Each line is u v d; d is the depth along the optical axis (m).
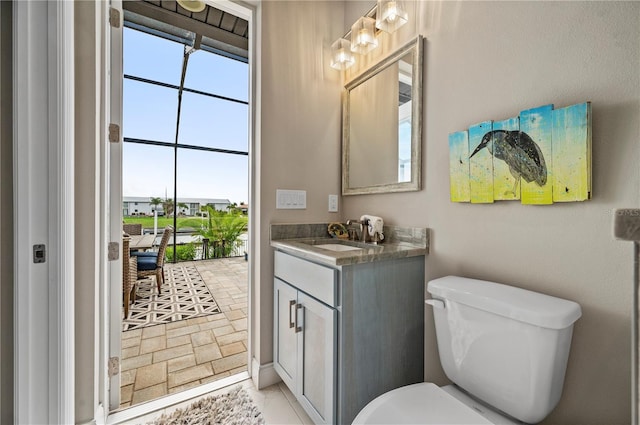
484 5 1.10
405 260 1.26
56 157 0.90
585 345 0.83
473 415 0.77
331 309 1.09
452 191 1.18
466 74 1.16
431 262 1.31
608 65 0.79
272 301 1.62
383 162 1.56
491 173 1.04
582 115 0.81
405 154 1.43
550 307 0.77
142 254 3.33
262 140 1.58
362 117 1.72
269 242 1.61
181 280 4.04
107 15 1.27
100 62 1.22
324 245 1.66
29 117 0.85
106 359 1.29
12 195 0.84
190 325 2.44
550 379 0.74
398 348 1.23
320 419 1.16
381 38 1.60
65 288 0.93
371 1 1.65
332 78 1.85
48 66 0.89
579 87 0.84
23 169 0.84
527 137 0.94
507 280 1.02
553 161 0.87
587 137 0.80
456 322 0.96
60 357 0.91
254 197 1.66
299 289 1.33
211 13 2.91
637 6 0.74
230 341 2.14
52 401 0.89
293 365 1.37
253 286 1.68
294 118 1.70
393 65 1.50
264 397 1.48
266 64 1.59
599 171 0.80
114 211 1.34
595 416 0.82
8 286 0.85
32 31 0.86
